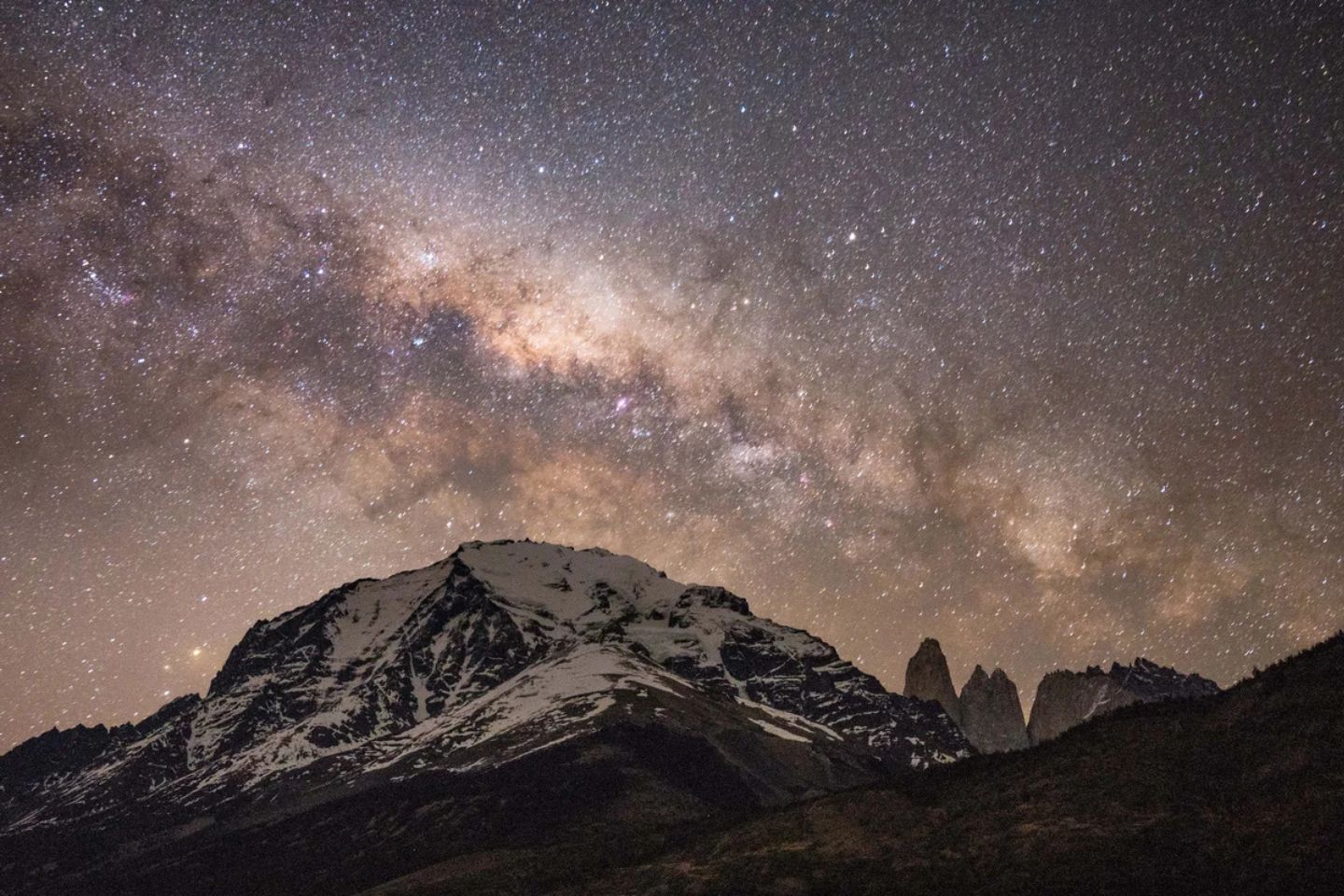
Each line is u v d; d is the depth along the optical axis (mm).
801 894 93500
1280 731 90500
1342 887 71250
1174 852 81625
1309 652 99812
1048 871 83812
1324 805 79875
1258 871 76000
